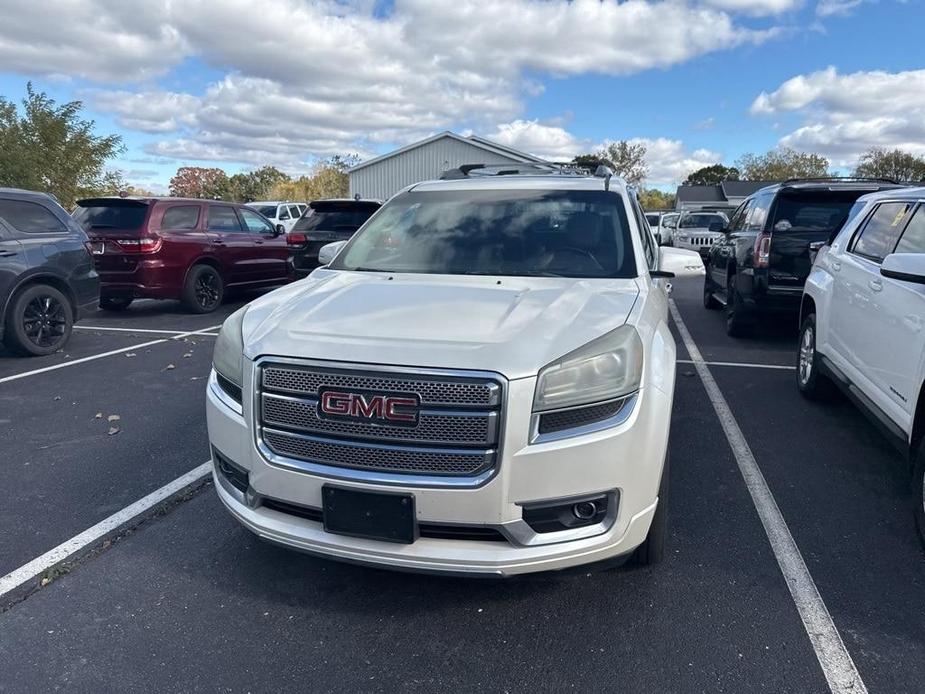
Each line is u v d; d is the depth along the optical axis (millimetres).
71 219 8430
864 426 5430
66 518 3904
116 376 6996
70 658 2740
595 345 2793
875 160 72812
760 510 3988
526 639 2857
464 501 2627
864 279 4707
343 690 2578
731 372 7145
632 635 2873
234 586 3246
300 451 2812
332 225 11875
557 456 2623
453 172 6188
